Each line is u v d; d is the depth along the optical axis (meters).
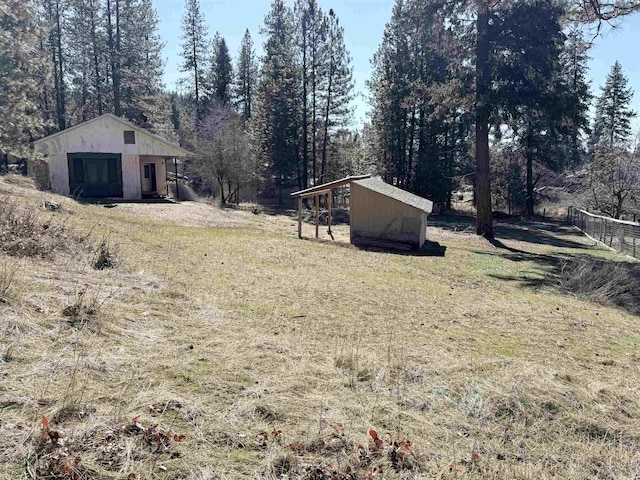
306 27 33.38
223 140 30.91
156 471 2.40
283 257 10.98
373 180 19.55
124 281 6.14
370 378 3.98
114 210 17.05
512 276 11.75
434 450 2.94
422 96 21.92
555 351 5.36
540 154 34.69
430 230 22.78
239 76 49.31
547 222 32.09
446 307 7.23
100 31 34.75
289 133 36.97
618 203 25.02
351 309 6.49
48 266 5.95
